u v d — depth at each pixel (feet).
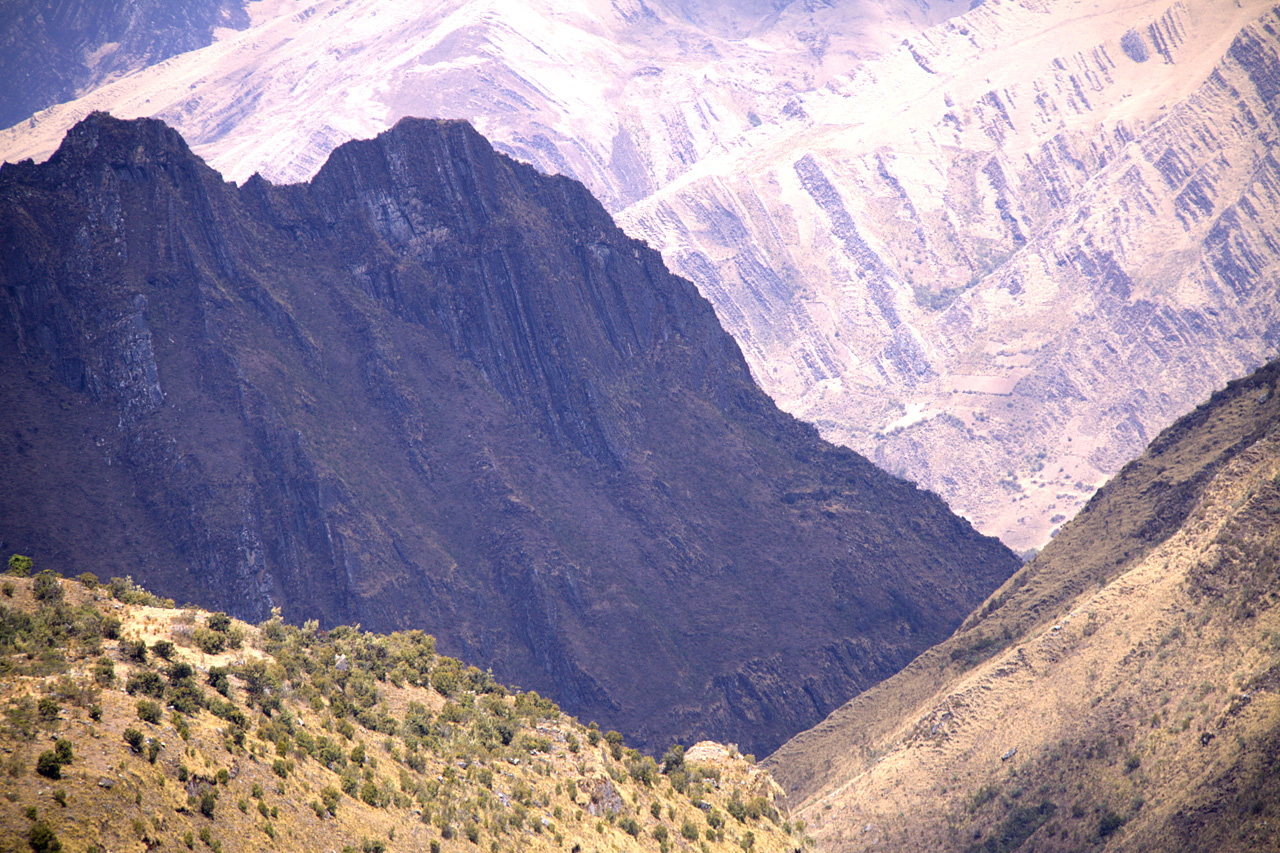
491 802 341.21
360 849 290.15
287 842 277.44
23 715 263.70
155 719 281.54
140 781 262.06
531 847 333.42
